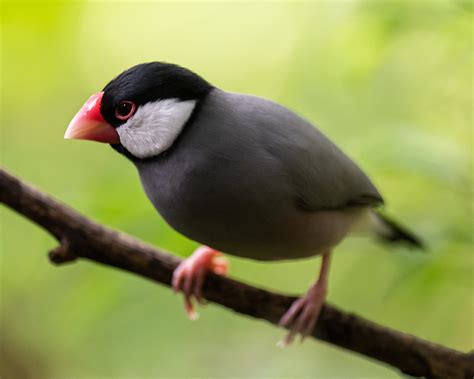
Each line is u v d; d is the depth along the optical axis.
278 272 2.10
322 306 1.98
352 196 1.97
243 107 1.95
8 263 2.11
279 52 2.19
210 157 1.94
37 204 1.96
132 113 1.95
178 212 1.95
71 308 2.07
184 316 2.10
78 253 1.96
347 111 2.06
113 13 2.35
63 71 2.25
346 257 2.09
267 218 1.95
